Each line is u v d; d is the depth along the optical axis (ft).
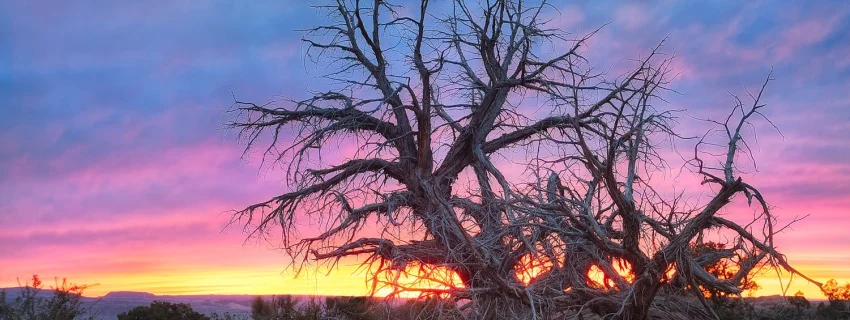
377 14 66.33
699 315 49.01
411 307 45.01
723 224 43.04
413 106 62.69
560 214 45.44
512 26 65.46
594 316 45.50
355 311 53.93
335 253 58.95
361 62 67.10
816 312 71.87
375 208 61.26
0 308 55.88
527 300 43.96
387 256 54.34
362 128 67.67
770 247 40.32
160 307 98.37
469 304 48.57
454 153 64.39
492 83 65.57
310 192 64.59
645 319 44.19
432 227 52.37
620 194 41.14
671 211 43.29
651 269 41.83
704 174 41.73
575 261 47.88
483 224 53.47
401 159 64.23
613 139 40.27
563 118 60.64
